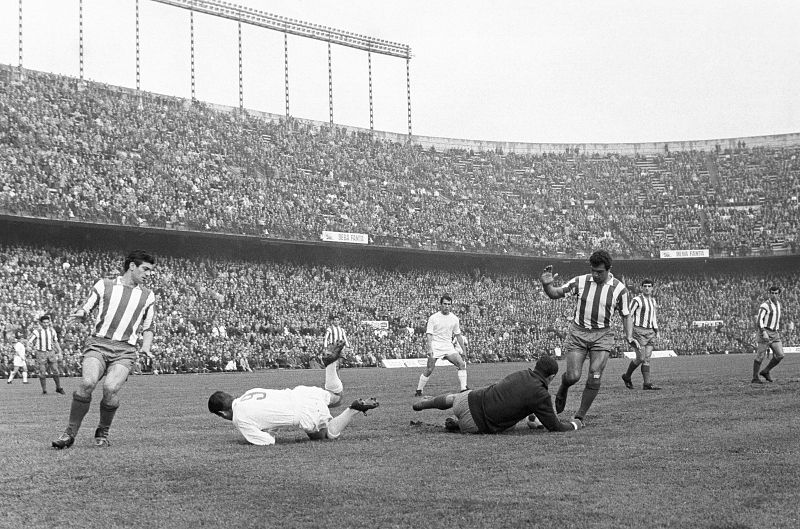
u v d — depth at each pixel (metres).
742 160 76.44
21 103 49.56
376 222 60.19
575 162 76.56
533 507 6.02
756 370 19.67
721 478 7.00
